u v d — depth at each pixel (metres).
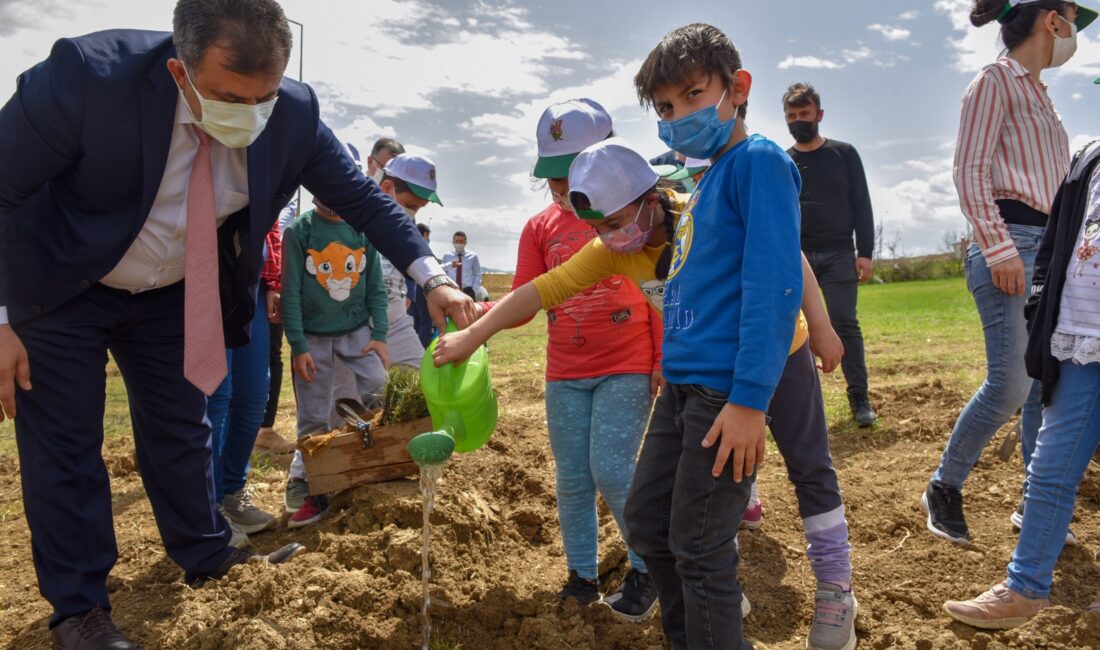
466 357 2.93
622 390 3.21
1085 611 3.28
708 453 2.44
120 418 7.62
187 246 2.92
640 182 2.69
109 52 2.69
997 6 3.66
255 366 4.18
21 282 2.82
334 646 2.98
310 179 3.28
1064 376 2.98
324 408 4.59
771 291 2.28
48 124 2.59
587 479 3.34
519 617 3.24
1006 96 3.58
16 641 3.10
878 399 6.16
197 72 2.54
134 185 2.77
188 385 3.26
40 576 2.93
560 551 3.87
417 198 4.87
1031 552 3.05
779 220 2.32
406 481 4.16
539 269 3.45
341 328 4.64
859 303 25.41
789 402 2.81
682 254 2.57
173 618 3.08
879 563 3.68
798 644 3.12
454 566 3.48
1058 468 2.99
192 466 3.32
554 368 3.37
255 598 3.08
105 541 3.00
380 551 3.50
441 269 3.31
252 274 3.13
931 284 37.47
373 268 4.71
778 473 4.71
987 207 3.58
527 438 5.10
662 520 2.72
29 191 2.69
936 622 3.21
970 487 4.37
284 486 5.00
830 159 5.78
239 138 2.74
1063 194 2.99
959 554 3.69
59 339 2.91
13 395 2.80
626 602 3.24
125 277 3.00
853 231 5.87
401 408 4.17
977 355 9.80
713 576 2.51
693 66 2.44
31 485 2.90
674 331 2.57
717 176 2.50
